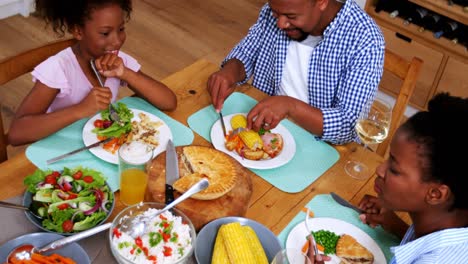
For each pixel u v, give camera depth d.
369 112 1.57
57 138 1.47
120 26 1.60
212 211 1.28
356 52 1.76
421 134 1.06
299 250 1.25
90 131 1.49
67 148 1.44
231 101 1.75
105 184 1.28
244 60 1.98
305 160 1.56
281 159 1.52
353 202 1.44
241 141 1.55
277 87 2.03
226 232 1.18
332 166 1.55
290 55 1.91
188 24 4.01
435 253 1.12
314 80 1.88
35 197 1.20
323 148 1.62
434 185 1.09
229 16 4.25
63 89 1.65
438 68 3.28
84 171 1.29
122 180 1.27
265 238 1.24
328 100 1.91
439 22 3.22
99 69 1.62
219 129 1.60
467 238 1.11
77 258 1.10
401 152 1.10
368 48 1.75
